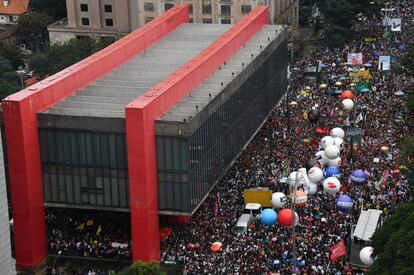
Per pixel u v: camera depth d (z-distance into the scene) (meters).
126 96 144.00
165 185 131.50
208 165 140.25
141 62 164.75
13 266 119.94
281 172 157.38
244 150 170.25
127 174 132.75
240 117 159.88
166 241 133.50
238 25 183.00
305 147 169.62
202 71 153.12
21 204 131.50
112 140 131.62
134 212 128.38
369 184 148.12
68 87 143.38
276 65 189.50
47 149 134.38
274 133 178.38
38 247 133.62
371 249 118.38
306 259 123.44
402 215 113.56
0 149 111.31
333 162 151.12
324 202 142.62
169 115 134.12
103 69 155.50
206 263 124.56
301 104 197.12
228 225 137.38
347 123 178.00
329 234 131.12
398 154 156.25
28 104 130.62
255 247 127.94
